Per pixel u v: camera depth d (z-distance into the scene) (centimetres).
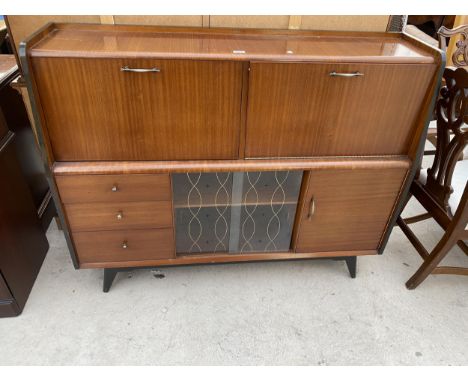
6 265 140
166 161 126
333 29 139
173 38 125
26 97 157
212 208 145
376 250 161
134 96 111
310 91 116
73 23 126
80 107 111
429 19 296
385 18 138
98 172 122
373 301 161
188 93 112
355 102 121
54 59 103
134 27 129
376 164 133
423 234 200
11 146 147
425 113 124
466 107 128
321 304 158
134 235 142
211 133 122
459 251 189
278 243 159
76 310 151
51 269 169
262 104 117
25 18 128
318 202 142
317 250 158
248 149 127
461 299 163
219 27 134
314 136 126
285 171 138
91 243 142
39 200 182
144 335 142
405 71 116
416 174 168
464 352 142
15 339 139
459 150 136
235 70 110
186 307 154
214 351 138
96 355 135
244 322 149
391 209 148
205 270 172
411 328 150
